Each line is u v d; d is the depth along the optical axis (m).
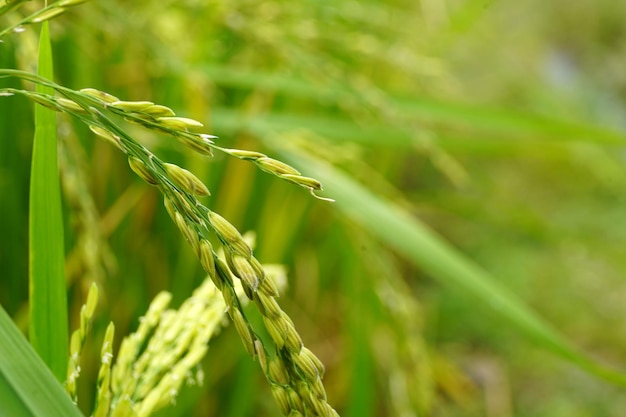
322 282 0.91
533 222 0.95
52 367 0.35
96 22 0.59
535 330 0.56
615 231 1.58
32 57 0.45
